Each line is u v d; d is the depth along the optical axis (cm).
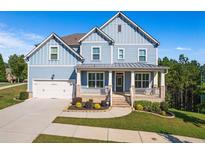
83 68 2192
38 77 2373
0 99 2244
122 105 1980
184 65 4581
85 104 1852
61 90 2367
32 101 2164
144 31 2456
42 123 1308
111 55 2438
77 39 2948
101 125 1313
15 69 6003
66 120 1400
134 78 2400
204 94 2861
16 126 1222
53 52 2364
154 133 1205
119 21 2497
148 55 2473
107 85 2416
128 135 1140
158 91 2216
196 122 1658
